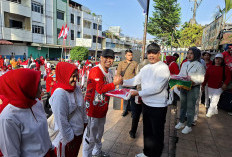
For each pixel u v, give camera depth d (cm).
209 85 418
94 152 285
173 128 398
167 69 242
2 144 126
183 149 275
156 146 259
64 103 182
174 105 587
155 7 2597
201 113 444
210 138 312
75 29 3494
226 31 561
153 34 2727
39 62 1474
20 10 2302
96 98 250
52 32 2912
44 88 970
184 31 1877
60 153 186
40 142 148
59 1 2986
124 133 384
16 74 133
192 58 318
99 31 4347
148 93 242
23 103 135
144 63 396
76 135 200
